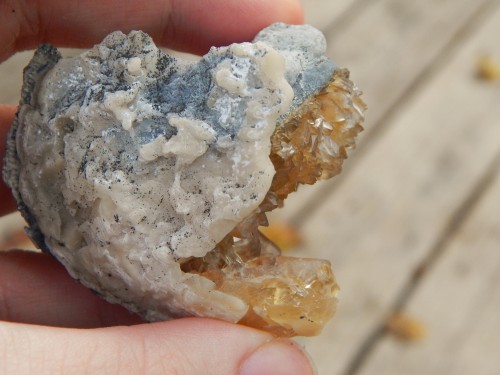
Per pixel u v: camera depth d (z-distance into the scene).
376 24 0.31
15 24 0.17
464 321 0.23
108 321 0.16
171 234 0.12
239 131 0.12
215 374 0.12
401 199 0.26
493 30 0.31
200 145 0.12
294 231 0.25
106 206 0.12
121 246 0.13
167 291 0.13
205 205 0.12
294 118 0.13
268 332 0.13
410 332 0.23
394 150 0.27
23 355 0.11
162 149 0.12
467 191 0.26
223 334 0.12
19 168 0.14
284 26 0.14
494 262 0.25
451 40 0.30
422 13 0.31
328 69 0.13
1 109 0.17
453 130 0.28
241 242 0.14
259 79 0.12
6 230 0.24
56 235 0.14
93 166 0.12
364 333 0.23
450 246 0.25
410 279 0.24
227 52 0.12
